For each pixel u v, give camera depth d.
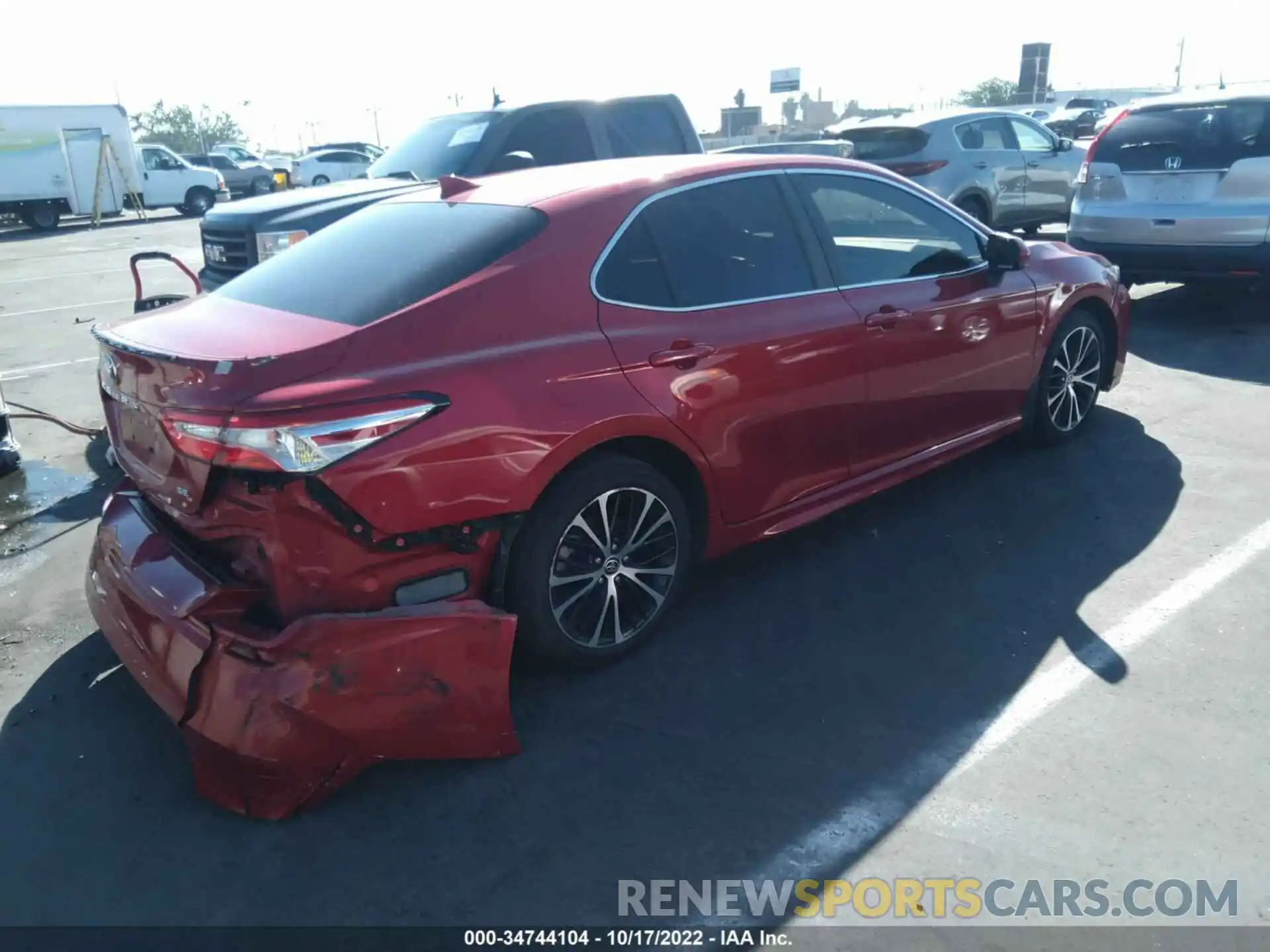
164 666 2.99
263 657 2.81
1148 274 8.18
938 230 4.70
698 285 3.73
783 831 2.79
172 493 3.09
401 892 2.62
